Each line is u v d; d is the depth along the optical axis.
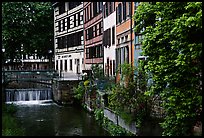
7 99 32.38
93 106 24.92
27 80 35.81
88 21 42.12
